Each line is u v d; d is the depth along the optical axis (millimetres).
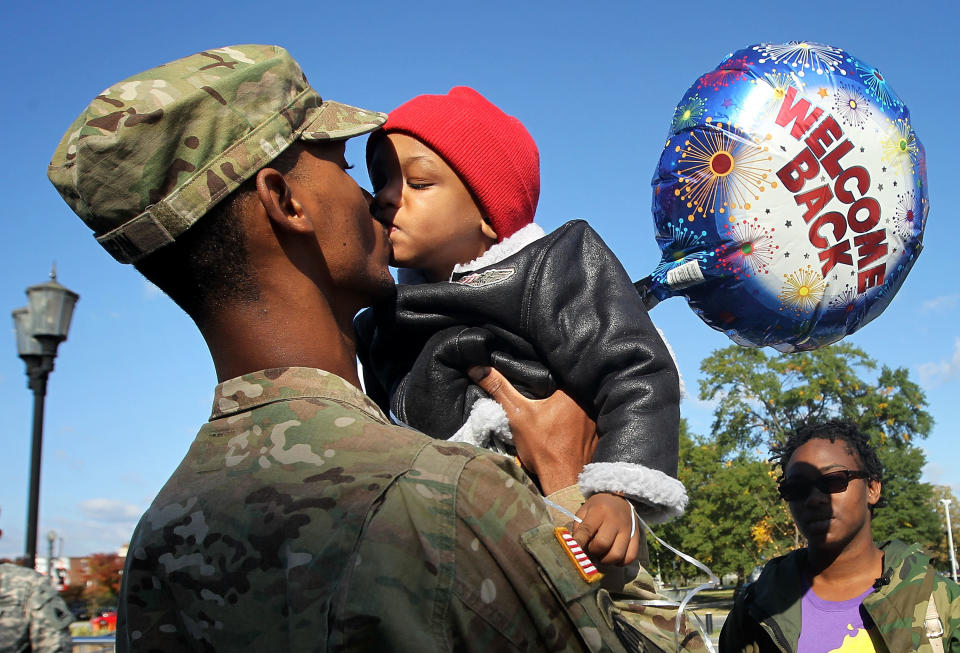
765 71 2129
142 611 1286
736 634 2879
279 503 1165
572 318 1755
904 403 33531
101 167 1268
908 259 2168
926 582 2582
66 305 7016
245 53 1411
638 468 1538
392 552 1101
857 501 2756
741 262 2084
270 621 1130
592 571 1239
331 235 1401
